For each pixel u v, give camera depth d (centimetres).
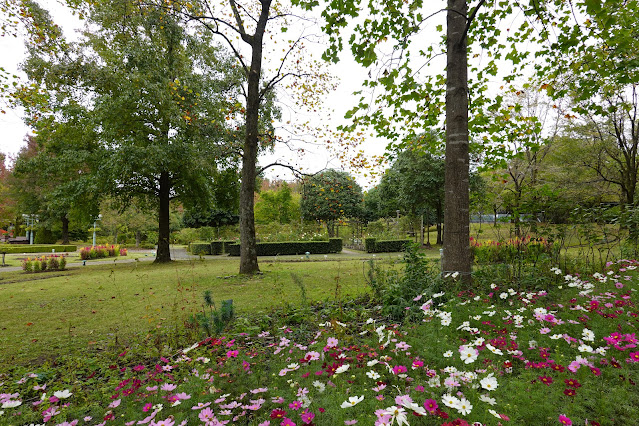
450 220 419
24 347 378
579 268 446
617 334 228
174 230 3775
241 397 197
